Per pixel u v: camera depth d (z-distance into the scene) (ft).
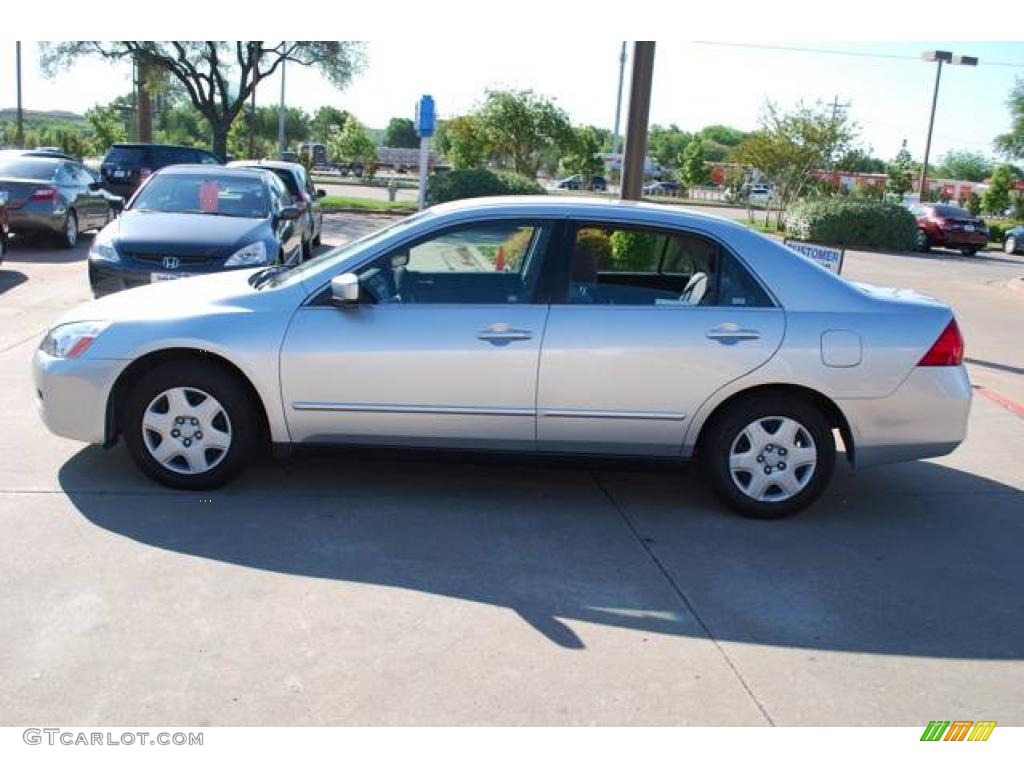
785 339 16.20
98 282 28.94
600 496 17.72
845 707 11.14
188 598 12.89
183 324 16.17
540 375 16.10
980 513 17.92
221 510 16.01
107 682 10.85
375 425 16.35
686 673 11.68
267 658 11.50
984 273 76.33
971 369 31.91
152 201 33.55
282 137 129.59
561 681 11.34
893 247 96.43
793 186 115.44
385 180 190.49
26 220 48.93
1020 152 112.06
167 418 16.51
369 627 12.37
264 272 18.74
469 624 12.60
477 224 16.57
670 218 16.70
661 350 16.05
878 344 16.26
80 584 13.14
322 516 16.01
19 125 148.56
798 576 14.69
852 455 16.79
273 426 16.40
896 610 13.70
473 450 16.53
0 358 25.57
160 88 119.03
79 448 18.65
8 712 10.25
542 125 92.79
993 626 13.37
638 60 33.68
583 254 16.46
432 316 16.16
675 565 14.84
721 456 16.63
